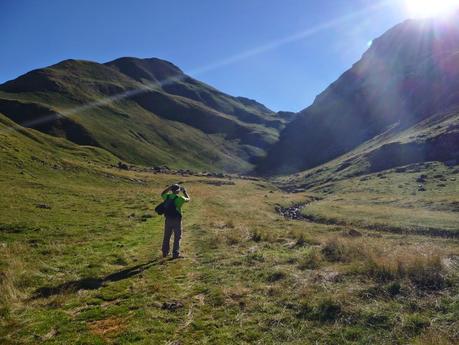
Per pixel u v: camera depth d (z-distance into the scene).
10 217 24.11
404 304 10.00
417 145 94.19
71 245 18.42
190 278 13.27
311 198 69.75
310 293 11.07
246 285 12.30
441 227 32.84
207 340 8.66
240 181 114.38
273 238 20.52
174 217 16.38
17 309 10.52
